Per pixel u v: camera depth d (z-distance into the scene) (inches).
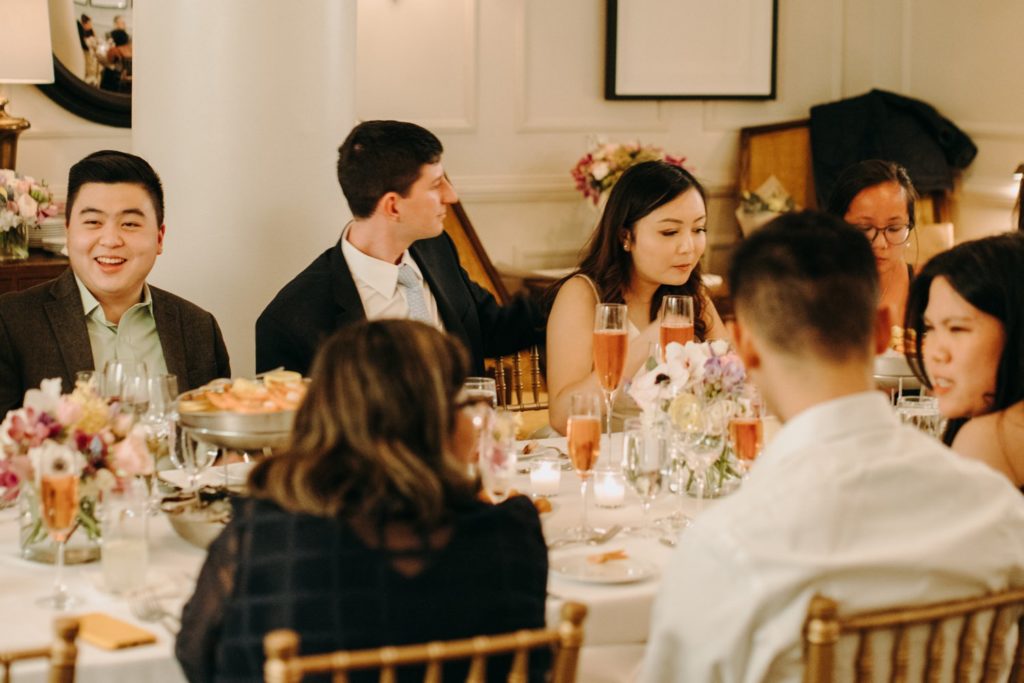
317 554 56.3
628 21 241.9
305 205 142.6
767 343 60.7
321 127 142.9
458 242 209.3
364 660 53.3
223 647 57.5
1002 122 238.7
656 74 245.8
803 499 57.8
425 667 57.2
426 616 56.7
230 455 104.3
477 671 55.6
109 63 206.5
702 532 58.6
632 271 123.6
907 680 60.7
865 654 58.2
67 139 206.1
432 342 58.7
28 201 177.6
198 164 140.2
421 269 125.6
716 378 90.1
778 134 251.0
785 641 56.8
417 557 56.8
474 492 60.9
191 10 138.3
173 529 84.6
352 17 145.1
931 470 59.7
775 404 62.5
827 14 260.4
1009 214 237.1
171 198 141.6
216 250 141.0
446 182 120.7
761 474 60.7
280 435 84.8
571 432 84.6
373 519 56.2
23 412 77.3
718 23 249.3
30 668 64.4
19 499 86.2
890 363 113.0
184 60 139.1
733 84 252.4
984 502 60.6
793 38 258.4
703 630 58.2
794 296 59.5
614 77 242.2
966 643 60.9
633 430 85.1
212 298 141.6
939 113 253.1
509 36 236.4
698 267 126.3
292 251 142.3
